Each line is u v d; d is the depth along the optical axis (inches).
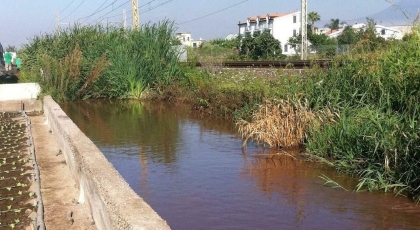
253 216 215.9
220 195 245.6
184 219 213.9
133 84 729.6
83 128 470.3
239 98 483.5
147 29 750.5
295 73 424.2
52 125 394.6
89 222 193.2
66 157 289.1
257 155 328.5
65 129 286.0
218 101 513.7
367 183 256.1
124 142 388.8
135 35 760.3
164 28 751.7
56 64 719.1
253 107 431.5
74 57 729.0
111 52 744.3
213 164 307.9
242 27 2869.1
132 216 128.0
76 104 690.8
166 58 745.0
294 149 340.5
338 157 297.9
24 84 601.3
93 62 744.3
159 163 314.8
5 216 207.9
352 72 354.3
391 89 305.6
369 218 210.4
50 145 358.9
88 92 748.0
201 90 571.5
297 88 369.1
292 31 2362.2
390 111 285.4
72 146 247.1
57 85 713.6
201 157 327.9
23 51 894.4
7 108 582.9
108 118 538.3
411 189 238.7
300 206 227.5
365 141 278.7
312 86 359.3
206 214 219.6
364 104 318.7
